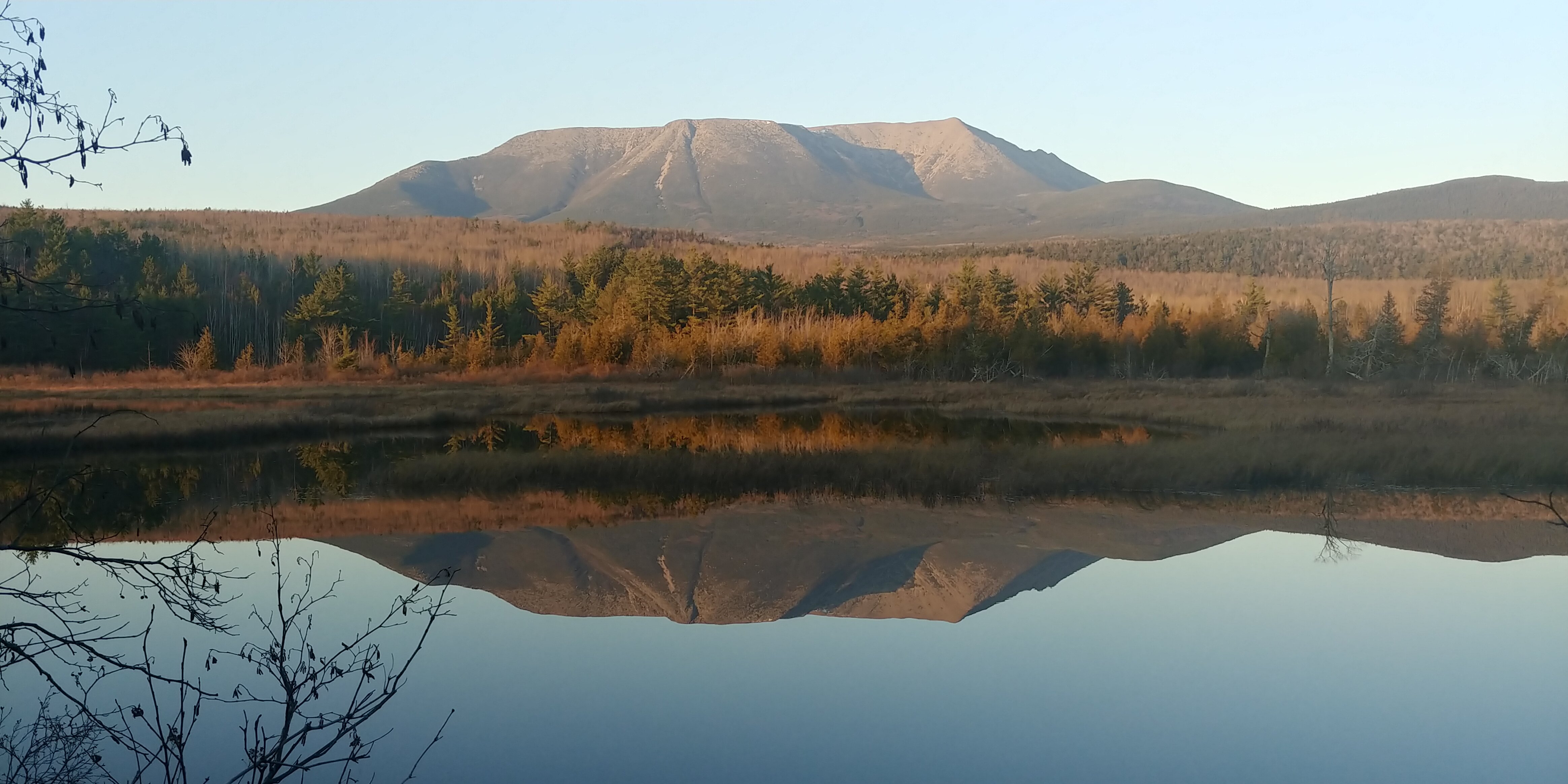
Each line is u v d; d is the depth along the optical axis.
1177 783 9.80
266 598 15.91
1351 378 66.75
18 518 20.98
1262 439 29.28
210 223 145.50
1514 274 131.88
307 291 92.25
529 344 81.56
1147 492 24.94
